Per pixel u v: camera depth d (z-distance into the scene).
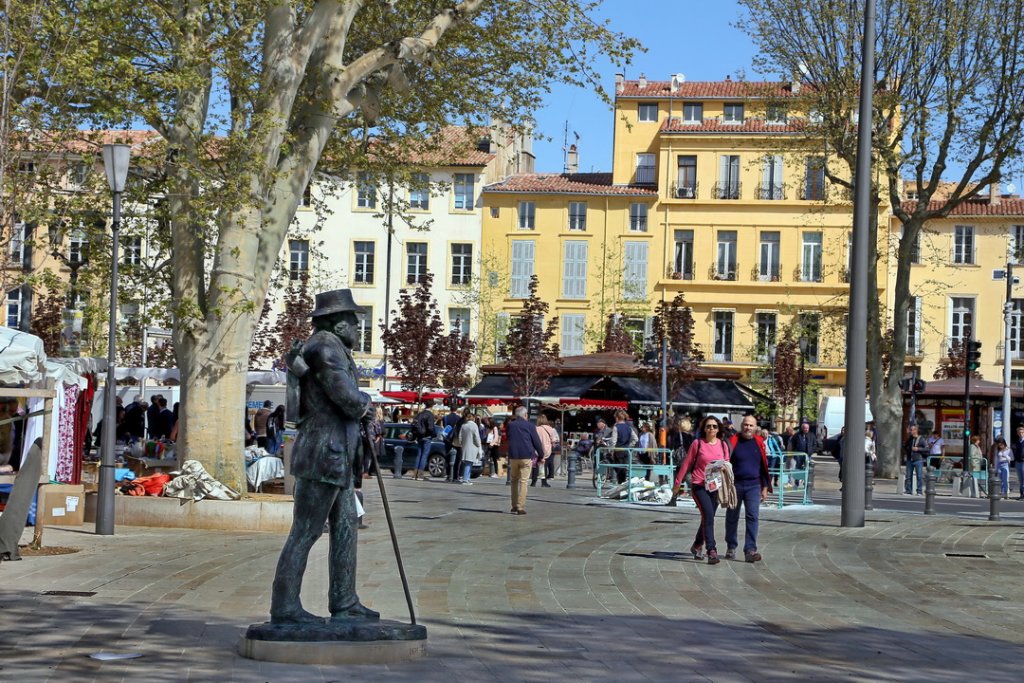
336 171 24.59
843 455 21.08
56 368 18.39
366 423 8.89
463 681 8.03
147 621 10.18
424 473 37.19
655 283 70.50
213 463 19.31
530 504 25.27
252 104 19.81
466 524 20.19
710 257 70.38
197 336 19.44
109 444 17.50
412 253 70.62
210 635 9.55
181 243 19.89
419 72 23.31
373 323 70.25
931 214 39.97
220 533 18.06
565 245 70.50
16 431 19.72
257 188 19.58
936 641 10.23
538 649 9.29
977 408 51.12
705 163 70.56
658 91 72.50
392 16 22.36
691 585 13.31
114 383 17.62
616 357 46.19
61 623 10.00
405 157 24.91
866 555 16.61
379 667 8.41
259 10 19.45
